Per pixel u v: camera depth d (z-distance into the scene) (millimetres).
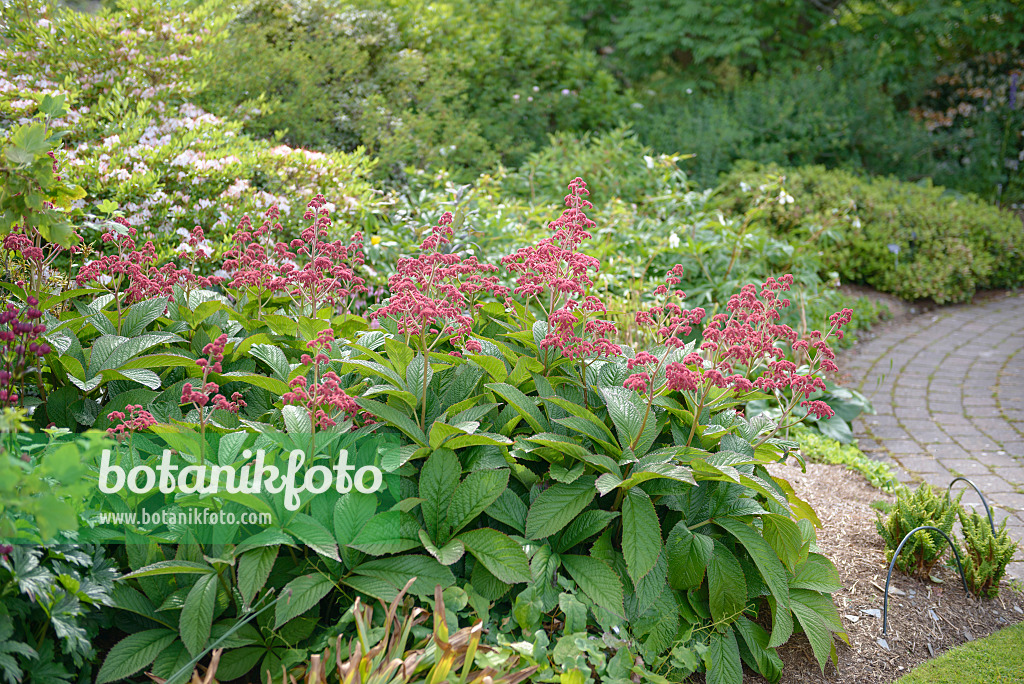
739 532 2652
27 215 2338
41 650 2074
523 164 8359
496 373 2797
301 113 7219
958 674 2838
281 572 2393
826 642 2764
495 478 2510
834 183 8812
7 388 2291
